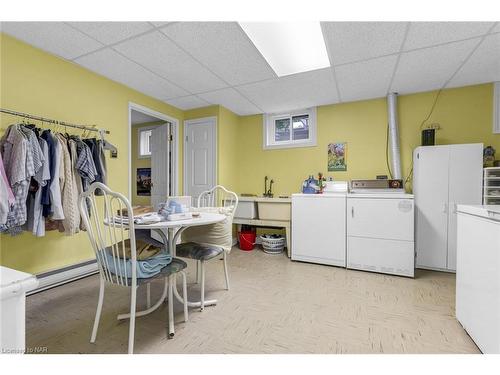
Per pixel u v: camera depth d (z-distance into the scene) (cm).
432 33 193
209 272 273
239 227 400
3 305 43
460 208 162
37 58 216
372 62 239
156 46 216
